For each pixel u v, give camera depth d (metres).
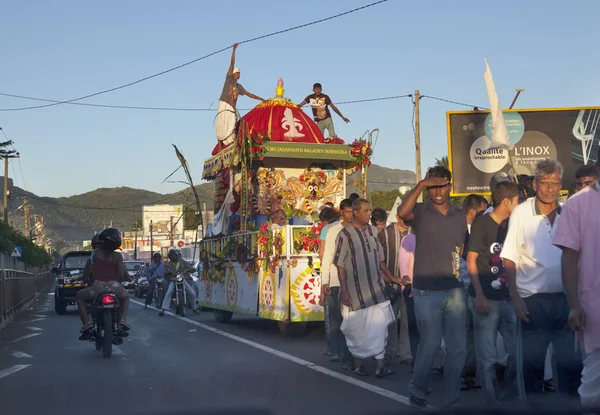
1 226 30.27
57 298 24.02
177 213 115.00
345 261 8.80
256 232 14.05
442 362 9.14
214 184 18.45
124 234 145.50
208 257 17.72
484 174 26.05
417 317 6.96
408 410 6.88
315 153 16.19
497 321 6.77
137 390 8.30
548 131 25.92
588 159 25.86
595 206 5.05
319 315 12.77
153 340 13.74
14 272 25.84
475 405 7.01
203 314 21.03
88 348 12.81
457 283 6.84
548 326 6.27
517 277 6.35
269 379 8.84
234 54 17.50
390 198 60.28
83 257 25.02
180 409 7.14
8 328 18.30
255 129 16.62
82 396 7.99
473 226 6.86
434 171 6.97
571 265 5.11
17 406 7.47
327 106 18.83
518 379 6.41
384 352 8.88
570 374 6.28
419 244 6.95
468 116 26.19
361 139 16.53
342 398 7.54
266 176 16.72
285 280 12.79
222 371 9.59
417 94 33.47
